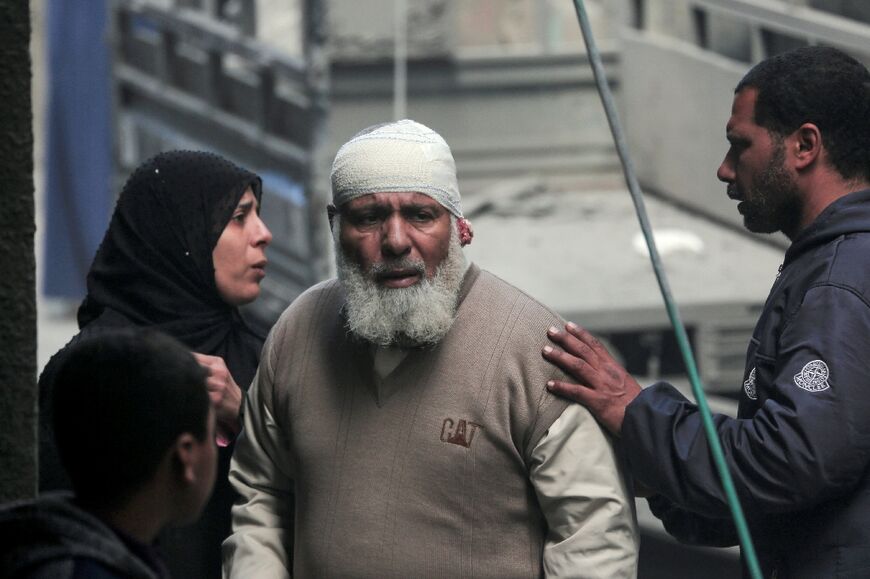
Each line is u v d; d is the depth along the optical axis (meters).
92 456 2.40
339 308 3.69
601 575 3.37
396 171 3.41
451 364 3.50
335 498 3.53
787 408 3.25
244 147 10.13
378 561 3.46
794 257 3.48
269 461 3.78
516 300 3.58
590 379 3.49
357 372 3.57
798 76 3.41
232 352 4.18
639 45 9.58
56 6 11.74
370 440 3.52
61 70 11.73
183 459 2.45
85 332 3.91
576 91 9.78
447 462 3.46
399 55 8.36
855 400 3.21
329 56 9.27
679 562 6.86
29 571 2.27
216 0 10.32
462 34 9.63
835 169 3.43
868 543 3.29
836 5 7.98
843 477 3.23
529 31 9.73
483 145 9.74
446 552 3.46
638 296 7.50
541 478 3.45
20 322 2.57
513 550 3.49
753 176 3.49
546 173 9.84
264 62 9.53
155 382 2.41
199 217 4.04
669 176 9.41
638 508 6.96
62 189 11.91
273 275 9.95
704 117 8.96
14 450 2.59
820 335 3.27
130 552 2.39
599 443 3.49
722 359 7.44
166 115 10.98
